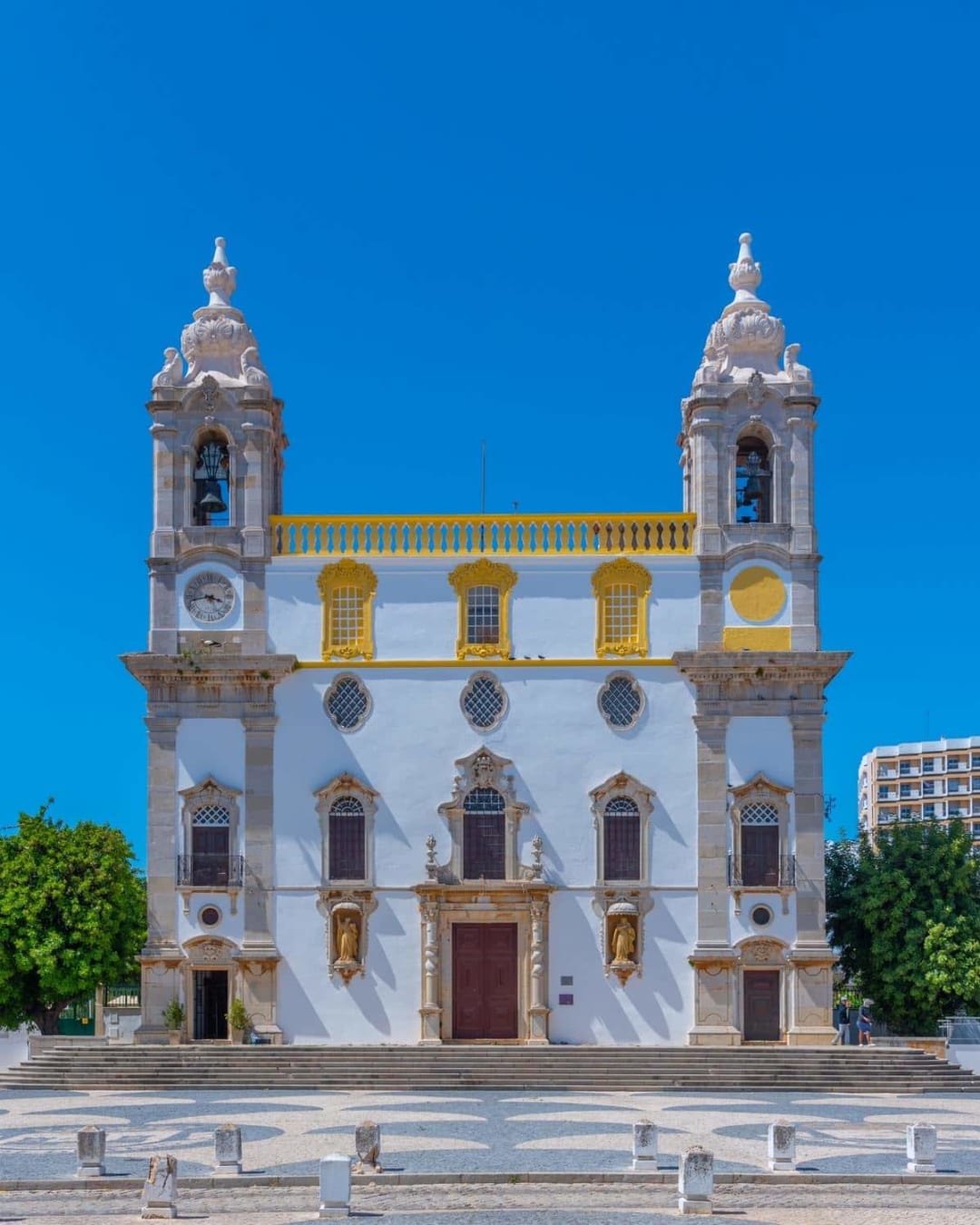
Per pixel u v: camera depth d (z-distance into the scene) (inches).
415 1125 1492.4
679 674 2102.6
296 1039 2043.6
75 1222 1048.2
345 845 2089.1
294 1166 1238.9
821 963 2030.0
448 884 2058.3
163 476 2169.0
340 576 2139.5
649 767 2087.8
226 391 2172.7
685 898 2059.5
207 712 2110.0
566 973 2049.7
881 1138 1408.7
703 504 2137.1
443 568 2138.3
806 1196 1131.9
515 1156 1290.6
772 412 2158.0
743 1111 1633.9
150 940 2062.0
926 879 2219.5
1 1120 1553.9
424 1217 1056.8
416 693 2113.7
